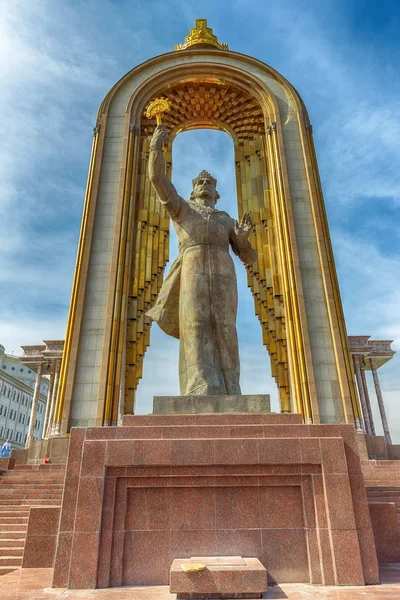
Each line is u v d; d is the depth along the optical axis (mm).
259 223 19250
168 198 7090
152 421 5348
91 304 16359
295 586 4207
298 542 4547
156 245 18906
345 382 14984
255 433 5039
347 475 4688
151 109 7430
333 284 16938
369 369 25031
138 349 17234
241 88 21234
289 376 16484
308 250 17469
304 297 16594
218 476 4754
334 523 4473
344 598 3701
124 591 4051
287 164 19234
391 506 5758
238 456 4770
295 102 20594
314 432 5027
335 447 4805
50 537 5559
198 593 3818
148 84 21078
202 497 4703
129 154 19141
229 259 7133
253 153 21156
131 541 4504
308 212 18219
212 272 6859
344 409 14633
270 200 19453
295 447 4812
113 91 21094
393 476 11289
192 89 21609
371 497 9242
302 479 4766
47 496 9867
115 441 4824
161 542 4508
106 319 15820
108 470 4738
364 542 4473
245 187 20672
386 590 4000
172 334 7234
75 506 4590
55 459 13445
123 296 16578
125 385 16406
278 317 17203
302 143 19531
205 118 22562
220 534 4551
